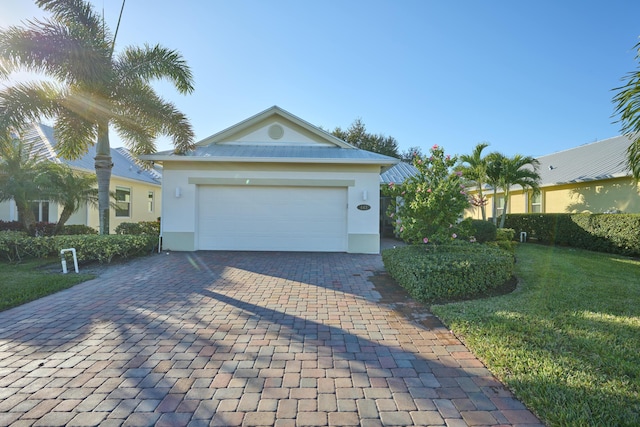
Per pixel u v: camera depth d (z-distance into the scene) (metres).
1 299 5.20
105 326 4.22
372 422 2.39
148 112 10.09
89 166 14.62
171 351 3.51
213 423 2.37
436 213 6.72
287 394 2.73
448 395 2.73
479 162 14.51
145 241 9.32
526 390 2.72
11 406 2.54
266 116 12.53
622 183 12.22
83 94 9.14
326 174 10.78
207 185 10.91
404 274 5.95
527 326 4.07
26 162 10.70
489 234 11.09
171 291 5.95
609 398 2.59
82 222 13.65
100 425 2.35
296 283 6.64
